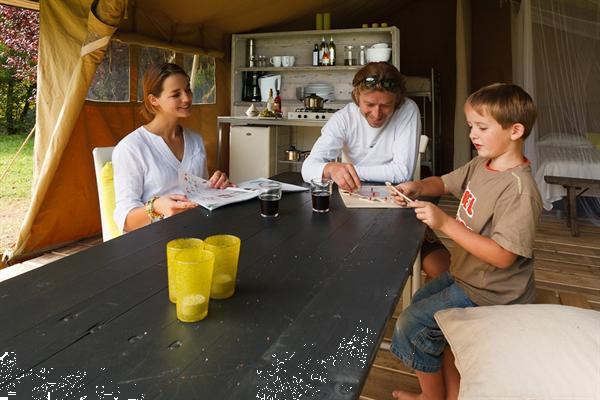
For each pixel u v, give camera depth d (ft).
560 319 2.77
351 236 3.62
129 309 2.26
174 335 2.02
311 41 14.96
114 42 10.62
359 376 1.74
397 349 4.15
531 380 2.41
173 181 5.61
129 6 10.74
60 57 9.05
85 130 9.95
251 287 2.59
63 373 1.72
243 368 1.78
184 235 3.56
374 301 2.41
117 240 3.41
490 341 2.72
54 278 2.64
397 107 5.97
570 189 11.22
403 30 19.54
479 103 3.79
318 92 14.71
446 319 3.22
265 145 14.07
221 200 4.69
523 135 3.73
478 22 18.44
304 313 2.26
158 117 5.68
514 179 3.60
